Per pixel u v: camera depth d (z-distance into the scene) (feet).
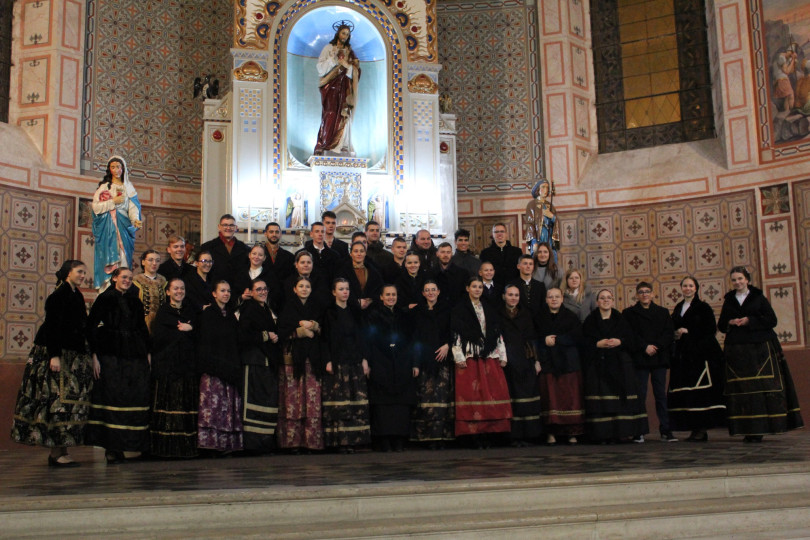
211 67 51.67
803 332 44.83
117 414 26.89
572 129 53.26
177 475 22.16
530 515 17.74
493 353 30.40
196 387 28.09
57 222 44.96
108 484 20.07
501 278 36.65
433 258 34.91
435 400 30.30
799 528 18.56
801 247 45.37
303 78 51.57
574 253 52.11
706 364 32.12
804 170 45.55
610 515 17.81
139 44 49.47
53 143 45.42
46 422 26.04
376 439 30.55
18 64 46.52
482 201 53.62
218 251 33.94
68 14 46.93
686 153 51.06
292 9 49.98
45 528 16.39
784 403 30.45
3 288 42.39
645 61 53.52
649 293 32.76
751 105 48.16
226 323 28.53
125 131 48.37
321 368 29.35
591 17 54.54
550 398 31.68
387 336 29.99
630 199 51.57
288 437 28.94
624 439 32.17
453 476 20.22
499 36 54.85
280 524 17.13
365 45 52.49
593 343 31.65
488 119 54.39
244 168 47.85
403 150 50.31
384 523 17.04
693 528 18.11
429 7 51.85
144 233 48.08
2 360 41.91
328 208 48.52
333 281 30.63
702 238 49.19
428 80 51.16
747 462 22.11
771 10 47.73
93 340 27.02
